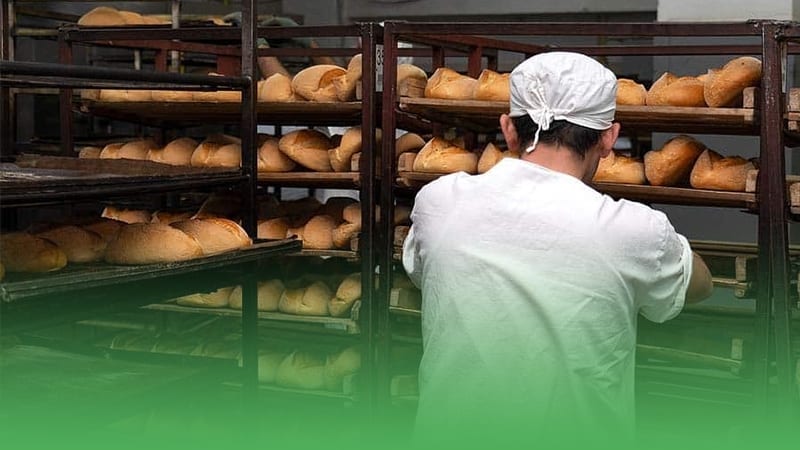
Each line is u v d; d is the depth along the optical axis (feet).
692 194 8.70
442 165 9.49
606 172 9.20
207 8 19.04
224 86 8.57
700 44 13.03
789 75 12.28
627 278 5.88
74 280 6.57
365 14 18.63
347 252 10.09
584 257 5.80
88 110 11.14
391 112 9.54
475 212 5.99
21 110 18.06
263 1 19.01
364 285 9.81
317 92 10.00
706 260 9.89
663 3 13.16
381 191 9.70
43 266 7.20
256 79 8.97
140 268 7.14
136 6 19.22
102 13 14.89
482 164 9.53
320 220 10.50
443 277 6.04
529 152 6.27
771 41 7.95
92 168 8.96
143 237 7.72
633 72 17.06
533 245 5.85
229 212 11.03
